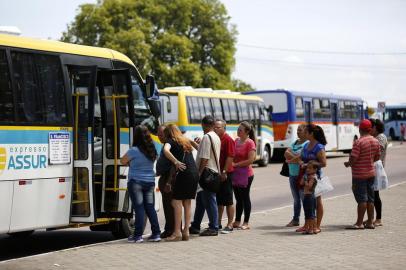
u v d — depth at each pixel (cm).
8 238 1494
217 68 6178
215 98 3344
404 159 4453
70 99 1294
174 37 5694
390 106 8281
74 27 5831
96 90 1351
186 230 1291
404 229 1427
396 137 8256
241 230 1423
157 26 5853
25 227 1202
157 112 1518
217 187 1330
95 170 1337
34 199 1216
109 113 1343
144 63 5509
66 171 1274
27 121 1206
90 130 1297
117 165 1332
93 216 1280
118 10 5669
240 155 1428
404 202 1950
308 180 1347
